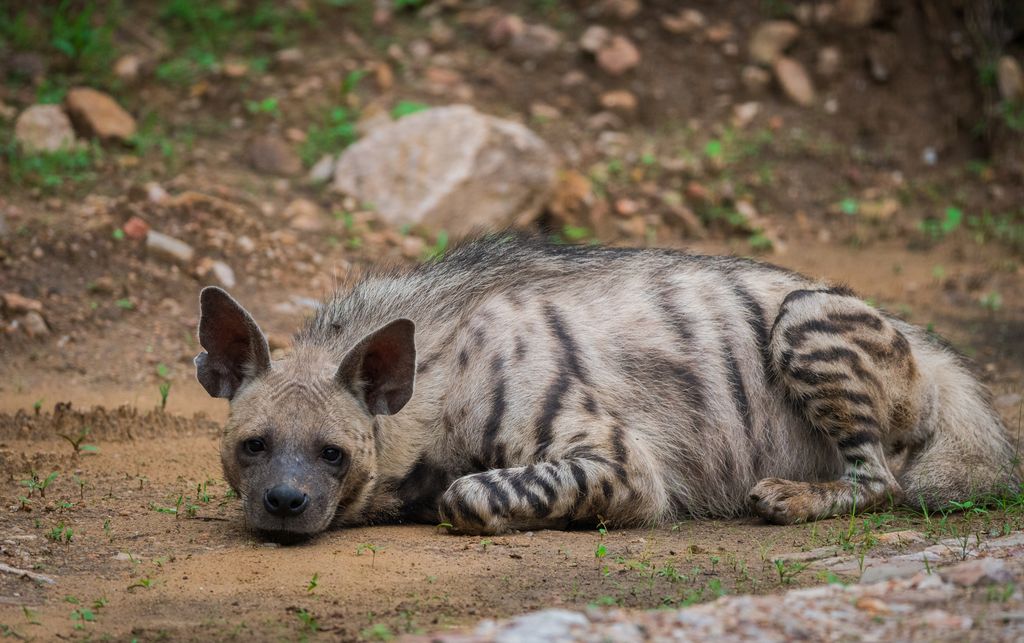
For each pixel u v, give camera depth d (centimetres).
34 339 1343
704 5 2350
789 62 2286
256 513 845
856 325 976
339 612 688
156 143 1850
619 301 995
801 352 976
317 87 2062
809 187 2130
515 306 962
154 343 1377
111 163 1730
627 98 2170
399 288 991
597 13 2311
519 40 2234
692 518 989
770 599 635
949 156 2255
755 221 1997
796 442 1009
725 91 2252
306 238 1662
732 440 995
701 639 570
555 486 884
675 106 2212
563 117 2139
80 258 1466
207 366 888
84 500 948
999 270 1909
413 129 1827
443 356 948
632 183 2022
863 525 917
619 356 969
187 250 1509
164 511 922
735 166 2109
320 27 2227
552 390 923
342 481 866
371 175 1805
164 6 2209
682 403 982
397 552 823
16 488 968
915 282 1831
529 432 913
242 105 1998
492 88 2166
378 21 2267
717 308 1012
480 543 854
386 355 874
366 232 1712
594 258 1033
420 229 1753
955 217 2064
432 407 933
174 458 1077
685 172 2056
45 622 677
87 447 1074
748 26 2333
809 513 938
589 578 756
